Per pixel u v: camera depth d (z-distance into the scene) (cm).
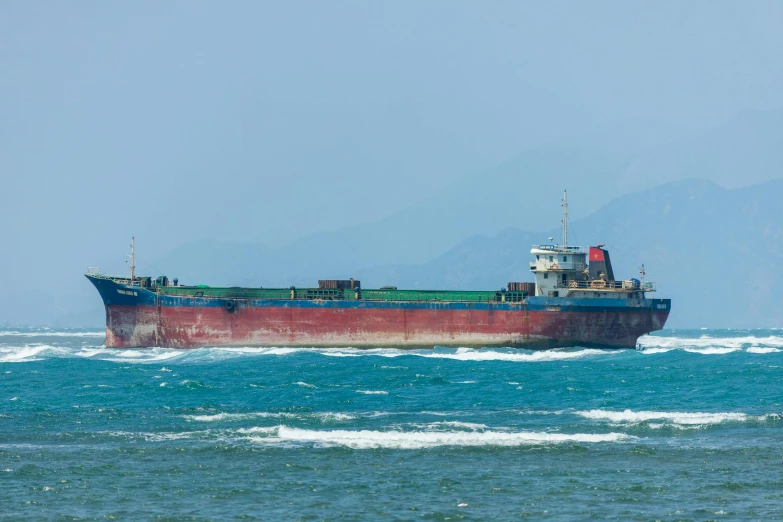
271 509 17050
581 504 17288
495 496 17800
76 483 18750
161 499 17675
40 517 16588
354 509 17025
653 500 17525
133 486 18550
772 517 16462
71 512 16875
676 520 16338
